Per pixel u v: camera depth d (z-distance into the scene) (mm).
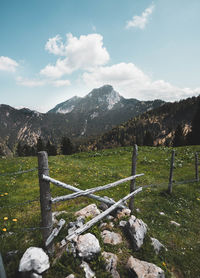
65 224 5398
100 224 5551
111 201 6027
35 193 9469
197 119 47312
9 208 7449
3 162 16875
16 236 4883
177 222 7469
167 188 11242
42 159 3801
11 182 10961
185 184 12289
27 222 6098
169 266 4625
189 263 4910
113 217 6047
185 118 191250
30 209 7449
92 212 6098
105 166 18250
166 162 19344
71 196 4488
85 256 3930
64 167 15641
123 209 6332
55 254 4133
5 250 4160
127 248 4664
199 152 21688
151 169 17109
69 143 72562
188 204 9344
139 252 4594
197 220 7738
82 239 4281
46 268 3467
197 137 46938
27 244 4430
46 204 3994
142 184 12562
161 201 9492
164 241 5824
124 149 27703
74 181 11953
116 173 15094
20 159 18859
